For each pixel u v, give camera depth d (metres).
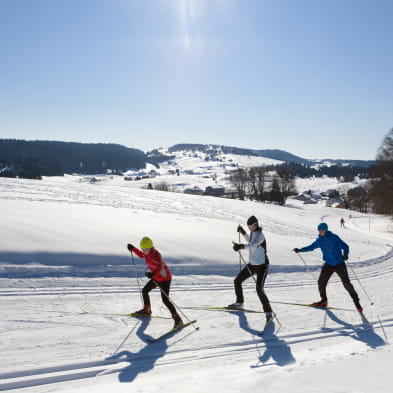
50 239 8.31
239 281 5.88
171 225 13.62
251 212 33.00
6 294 5.61
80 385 3.33
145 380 3.36
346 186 150.50
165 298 5.04
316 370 3.25
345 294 7.66
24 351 3.90
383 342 4.78
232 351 4.32
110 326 4.84
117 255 8.14
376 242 21.62
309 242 16.14
